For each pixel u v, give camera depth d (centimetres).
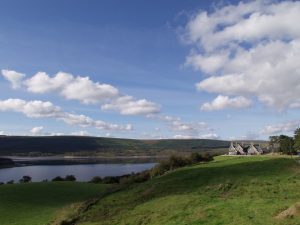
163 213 3716
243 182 4925
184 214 3388
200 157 9581
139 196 5178
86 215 4562
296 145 12731
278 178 5012
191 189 5009
